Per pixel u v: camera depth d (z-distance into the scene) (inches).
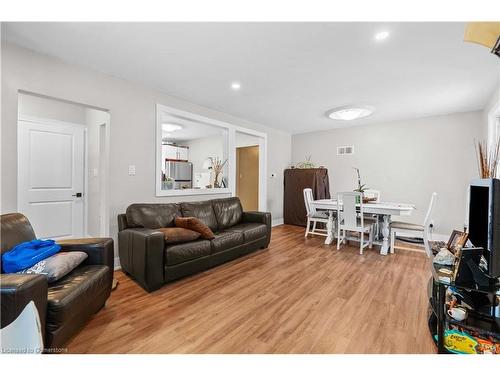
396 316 75.3
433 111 166.1
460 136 168.2
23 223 74.7
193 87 126.9
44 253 68.4
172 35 80.1
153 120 130.6
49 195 142.9
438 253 69.7
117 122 115.9
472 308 62.5
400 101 145.0
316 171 215.2
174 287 95.1
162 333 66.1
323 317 74.6
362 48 86.9
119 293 89.7
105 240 80.4
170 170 263.9
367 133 208.4
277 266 119.4
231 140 182.1
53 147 144.6
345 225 148.3
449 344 57.9
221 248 117.3
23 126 133.3
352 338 64.6
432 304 69.0
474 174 163.5
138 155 124.7
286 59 95.6
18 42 84.9
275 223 232.2
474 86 121.2
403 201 191.0
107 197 114.1
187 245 102.3
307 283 99.4
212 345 61.6
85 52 91.8
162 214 118.9
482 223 56.5
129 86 120.0
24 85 88.6
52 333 53.7
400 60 95.4
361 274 109.3
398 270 114.4
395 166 194.7
